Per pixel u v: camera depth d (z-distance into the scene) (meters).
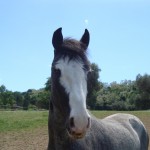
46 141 6.33
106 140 2.13
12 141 6.38
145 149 2.83
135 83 27.83
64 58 1.70
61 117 1.77
